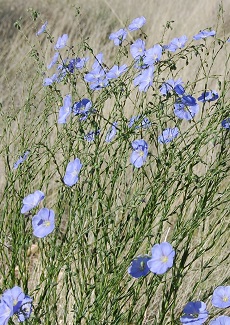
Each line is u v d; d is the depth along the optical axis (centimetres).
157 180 87
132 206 84
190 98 92
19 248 97
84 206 93
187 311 84
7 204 98
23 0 264
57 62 106
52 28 231
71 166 87
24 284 96
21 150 103
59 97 103
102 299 87
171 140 93
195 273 111
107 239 93
